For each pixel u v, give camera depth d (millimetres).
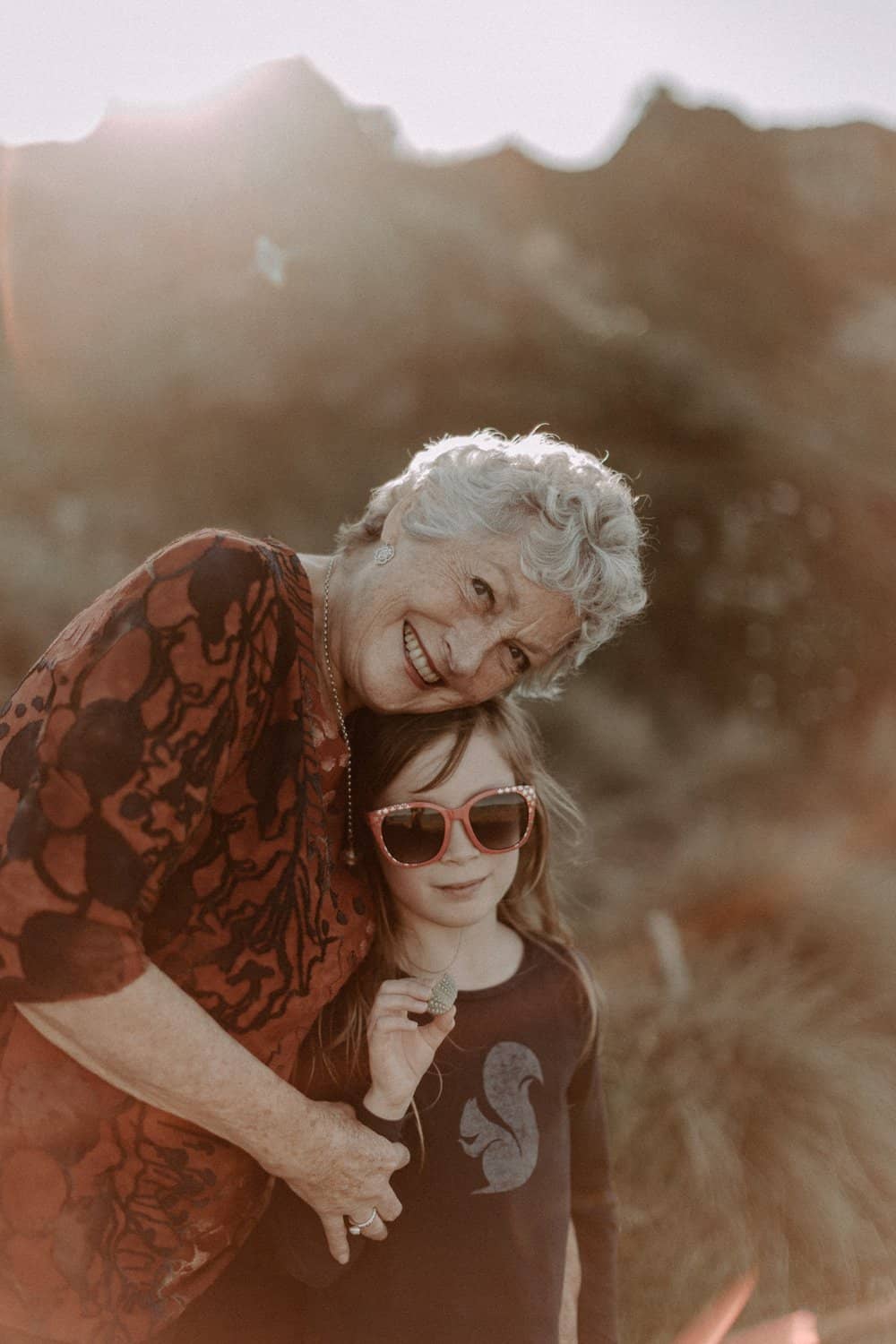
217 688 1334
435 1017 1624
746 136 19156
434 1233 1764
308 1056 1745
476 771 1809
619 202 17453
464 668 1484
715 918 4098
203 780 1330
